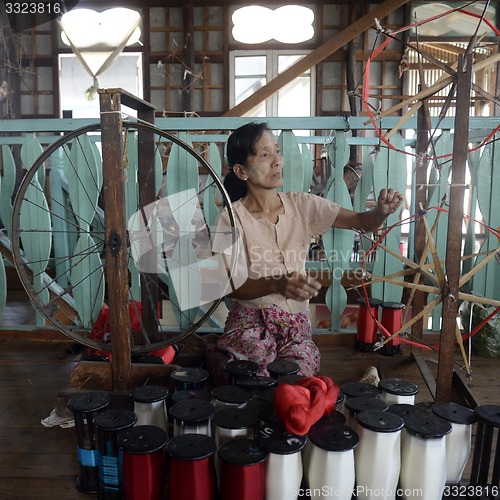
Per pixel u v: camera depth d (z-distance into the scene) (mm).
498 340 2135
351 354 2266
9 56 6848
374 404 1254
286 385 1189
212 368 1809
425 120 1834
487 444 1188
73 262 2383
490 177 2297
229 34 7152
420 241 1959
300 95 7332
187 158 2289
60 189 2926
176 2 7062
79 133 1604
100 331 2191
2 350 2350
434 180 2270
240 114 6391
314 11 7043
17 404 1801
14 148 5191
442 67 1354
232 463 1041
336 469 1082
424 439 1114
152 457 1104
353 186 3127
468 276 1492
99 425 1172
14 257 1638
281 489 1086
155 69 7250
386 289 2367
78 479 1313
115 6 7105
